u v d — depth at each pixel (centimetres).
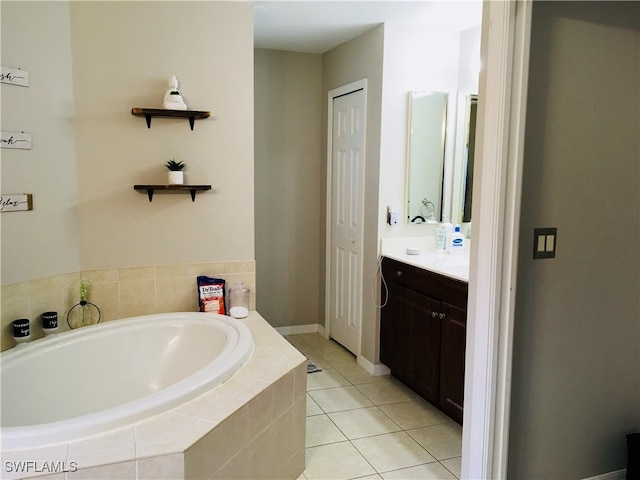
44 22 220
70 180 238
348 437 244
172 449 139
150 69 251
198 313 255
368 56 317
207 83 263
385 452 231
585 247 177
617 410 193
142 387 235
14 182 210
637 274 188
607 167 176
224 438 158
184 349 244
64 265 237
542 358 176
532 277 169
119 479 134
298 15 286
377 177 311
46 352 206
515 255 161
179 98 249
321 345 383
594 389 187
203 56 260
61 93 230
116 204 252
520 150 156
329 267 389
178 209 264
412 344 284
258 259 391
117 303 257
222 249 276
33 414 197
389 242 315
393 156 310
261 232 388
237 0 263
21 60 211
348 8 273
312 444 237
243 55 267
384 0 260
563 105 166
